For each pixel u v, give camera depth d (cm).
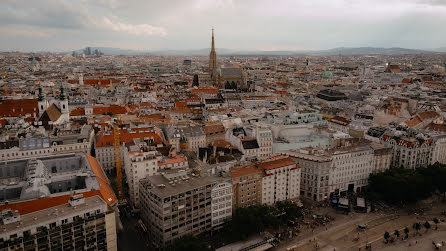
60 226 18562
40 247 18125
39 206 19900
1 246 17012
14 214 18250
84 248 19575
